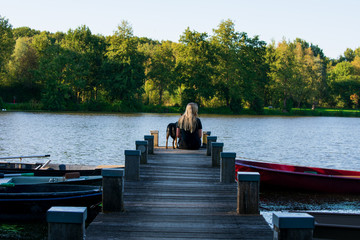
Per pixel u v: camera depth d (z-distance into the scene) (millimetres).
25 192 10008
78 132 34562
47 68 69500
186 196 7750
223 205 7191
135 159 9008
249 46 83562
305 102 99750
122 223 6090
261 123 56469
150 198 7570
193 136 13141
